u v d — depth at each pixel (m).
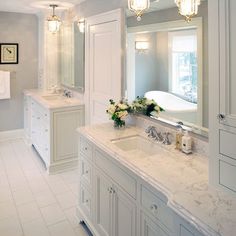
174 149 2.01
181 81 2.08
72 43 4.07
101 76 3.27
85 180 2.43
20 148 4.65
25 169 3.77
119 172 1.85
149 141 2.23
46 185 3.30
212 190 1.37
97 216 2.21
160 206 1.46
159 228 1.48
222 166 1.34
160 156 1.87
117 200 1.90
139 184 1.63
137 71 2.57
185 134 1.96
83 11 3.65
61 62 4.66
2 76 4.73
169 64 2.18
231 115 1.27
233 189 1.29
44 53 4.61
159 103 2.32
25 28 4.94
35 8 4.26
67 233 2.40
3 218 2.60
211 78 1.35
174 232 1.30
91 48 3.47
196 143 1.92
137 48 2.55
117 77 2.90
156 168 1.65
